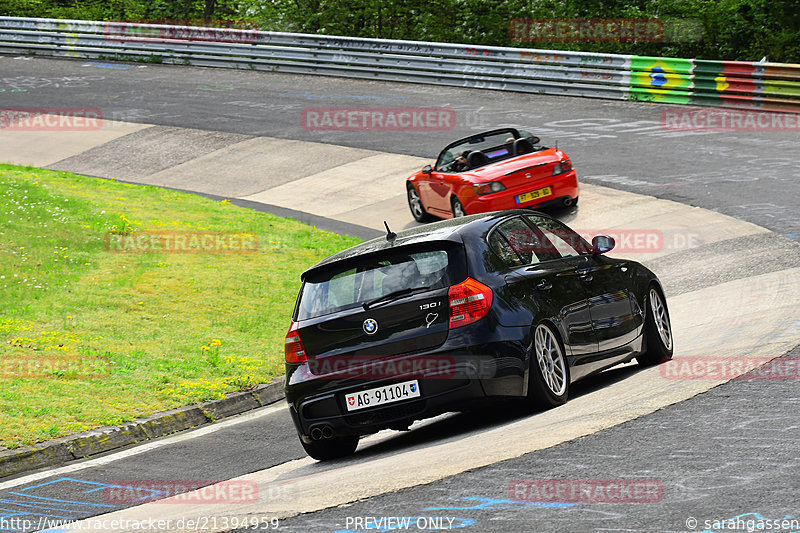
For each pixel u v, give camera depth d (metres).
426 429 31.08
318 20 172.25
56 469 31.30
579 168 79.81
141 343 45.56
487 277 27.30
